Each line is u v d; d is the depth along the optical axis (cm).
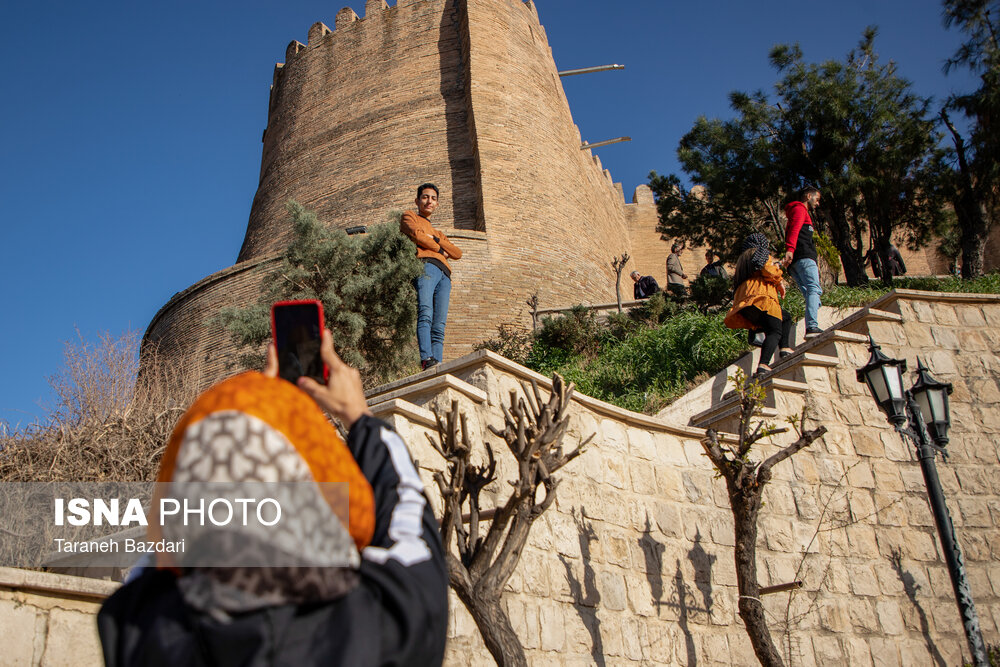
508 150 3002
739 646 741
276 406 159
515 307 2625
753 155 2097
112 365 839
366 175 3153
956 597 723
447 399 629
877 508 879
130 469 767
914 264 3981
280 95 3734
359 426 189
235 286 2481
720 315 1427
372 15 3534
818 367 946
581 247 3048
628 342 1447
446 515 497
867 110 2053
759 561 788
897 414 785
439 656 157
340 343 1385
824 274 1783
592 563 668
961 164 2084
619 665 645
